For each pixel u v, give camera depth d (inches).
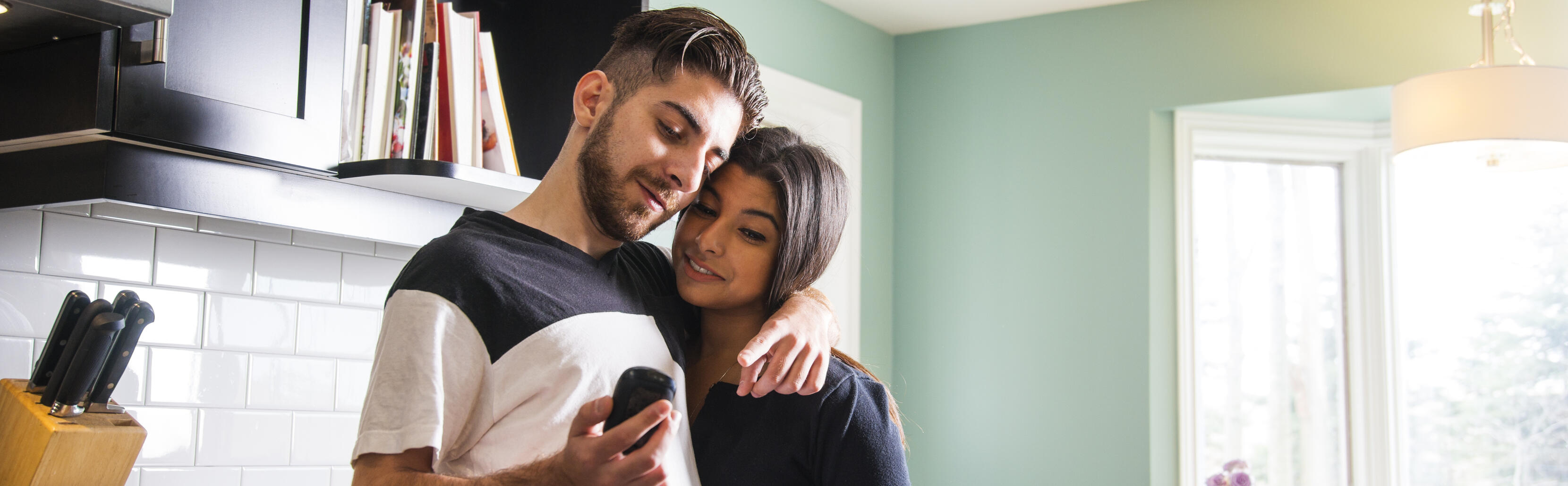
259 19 55.3
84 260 60.4
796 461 42.9
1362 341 123.0
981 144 124.6
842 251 118.0
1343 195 125.6
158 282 63.4
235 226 67.2
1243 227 123.3
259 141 55.0
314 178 60.7
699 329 46.7
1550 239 119.5
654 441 29.6
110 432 51.1
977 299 123.0
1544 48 106.5
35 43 51.0
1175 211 117.0
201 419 64.7
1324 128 122.8
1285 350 122.9
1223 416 121.2
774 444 42.6
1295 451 121.8
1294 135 122.5
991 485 120.0
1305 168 125.6
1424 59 108.7
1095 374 115.9
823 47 117.6
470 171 60.7
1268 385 122.2
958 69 126.7
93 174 51.1
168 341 63.5
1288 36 113.0
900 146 129.3
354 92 62.8
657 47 40.2
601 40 70.6
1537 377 118.7
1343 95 112.2
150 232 63.2
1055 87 121.5
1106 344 115.6
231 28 53.9
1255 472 121.2
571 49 71.7
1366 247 123.7
